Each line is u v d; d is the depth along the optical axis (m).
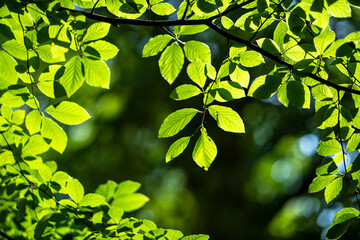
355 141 1.88
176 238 1.89
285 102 1.91
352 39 1.85
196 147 1.87
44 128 1.87
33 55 1.86
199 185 4.78
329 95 1.89
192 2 1.87
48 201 1.92
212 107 1.86
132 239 1.90
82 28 1.84
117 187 2.03
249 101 4.46
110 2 1.87
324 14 1.85
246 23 1.88
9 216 2.05
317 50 1.85
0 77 1.91
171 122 1.86
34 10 1.85
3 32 1.84
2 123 1.90
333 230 1.86
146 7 1.87
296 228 4.39
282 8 1.87
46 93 1.85
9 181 1.94
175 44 1.89
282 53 1.89
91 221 1.93
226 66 1.88
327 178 1.89
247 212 4.66
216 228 4.57
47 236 1.98
